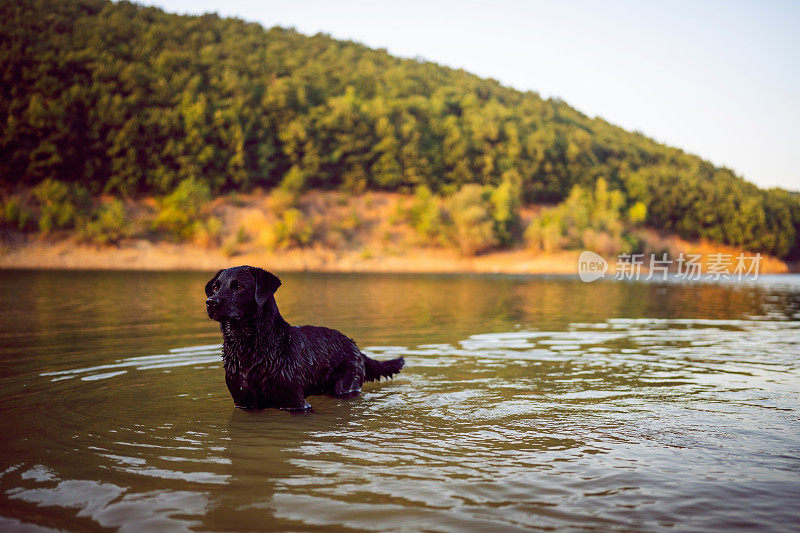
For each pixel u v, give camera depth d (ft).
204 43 306.55
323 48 385.29
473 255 213.46
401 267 197.36
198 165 212.64
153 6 333.62
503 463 13.53
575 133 333.83
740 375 24.62
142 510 10.72
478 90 375.25
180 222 185.68
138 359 26.63
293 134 239.91
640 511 10.87
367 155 247.09
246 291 17.99
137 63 237.25
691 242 284.41
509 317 49.52
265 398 18.65
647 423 17.15
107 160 206.28
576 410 18.74
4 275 103.04
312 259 191.11
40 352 27.81
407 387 22.35
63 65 215.51
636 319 49.29
